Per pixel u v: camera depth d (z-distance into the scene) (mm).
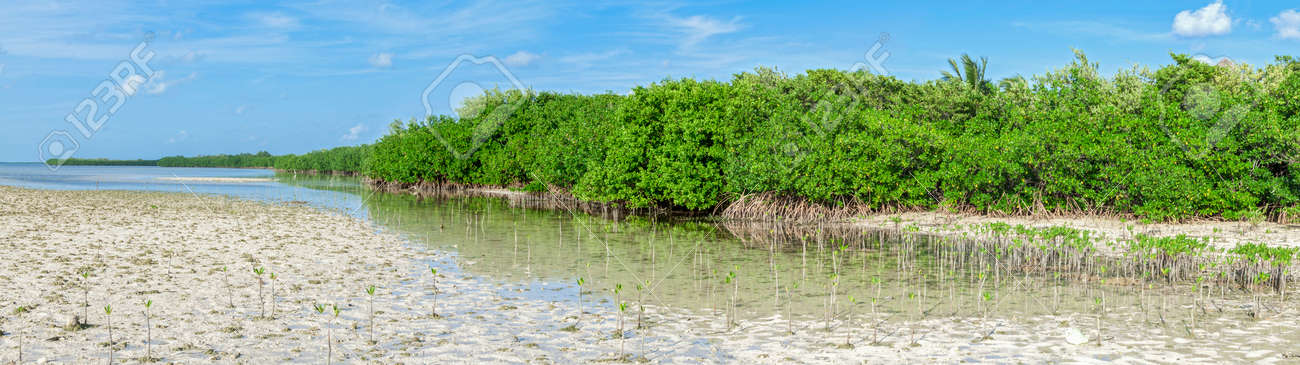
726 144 34156
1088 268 17094
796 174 31562
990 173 28844
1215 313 12477
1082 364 9531
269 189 62125
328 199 47969
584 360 9820
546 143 50375
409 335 11016
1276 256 14422
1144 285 15180
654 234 26641
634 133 36688
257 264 17406
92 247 19625
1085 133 27891
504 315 12516
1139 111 30141
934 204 31078
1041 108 31406
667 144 35219
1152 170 25359
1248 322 11781
